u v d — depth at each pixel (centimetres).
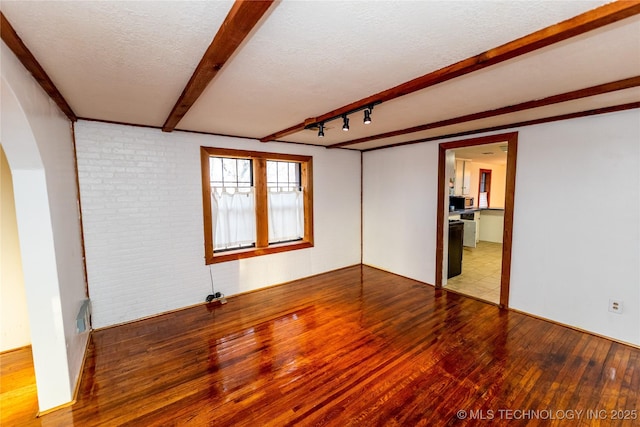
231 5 116
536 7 120
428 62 172
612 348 255
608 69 183
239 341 275
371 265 538
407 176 456
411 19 127
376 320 317
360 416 183
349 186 525
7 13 118
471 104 257
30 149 174
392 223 488
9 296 263
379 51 157
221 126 328
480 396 199
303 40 144
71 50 152
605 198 269
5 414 188
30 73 169
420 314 331
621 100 238
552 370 225
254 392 205
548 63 174
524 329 292
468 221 684
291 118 295
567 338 274
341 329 297
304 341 274
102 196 297
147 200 324
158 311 336
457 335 282
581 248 285
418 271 450
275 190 443
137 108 255
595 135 271
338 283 445
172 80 194
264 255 420
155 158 328
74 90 209
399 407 190
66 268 218
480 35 142
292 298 384
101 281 301
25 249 182
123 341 276
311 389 208
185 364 238
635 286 256
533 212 316
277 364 238
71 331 217
